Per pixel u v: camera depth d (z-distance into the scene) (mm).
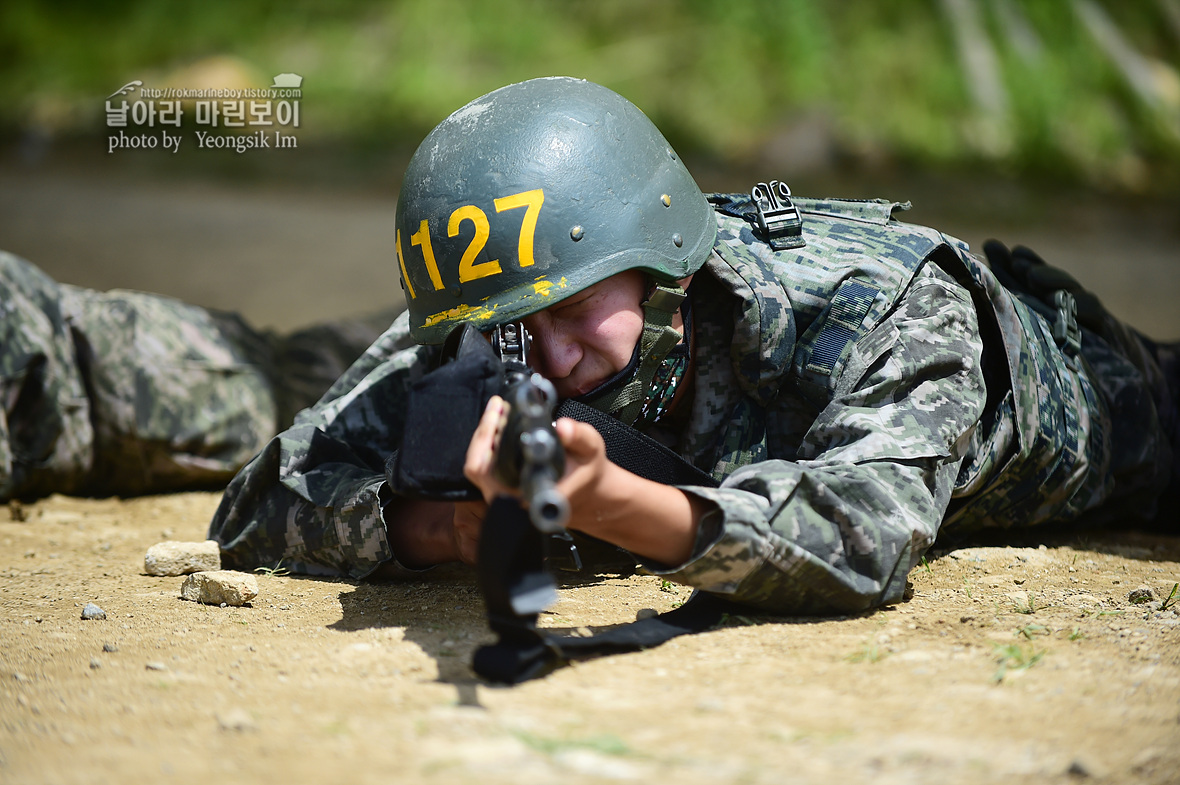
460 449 3338
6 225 19031
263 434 7395
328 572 4844
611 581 4730
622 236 4121
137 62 30016
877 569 3775
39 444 6781
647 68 30531
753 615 3891
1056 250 20734
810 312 4344
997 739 2785
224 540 5113
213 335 7535
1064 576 4801
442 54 30812
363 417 5238
